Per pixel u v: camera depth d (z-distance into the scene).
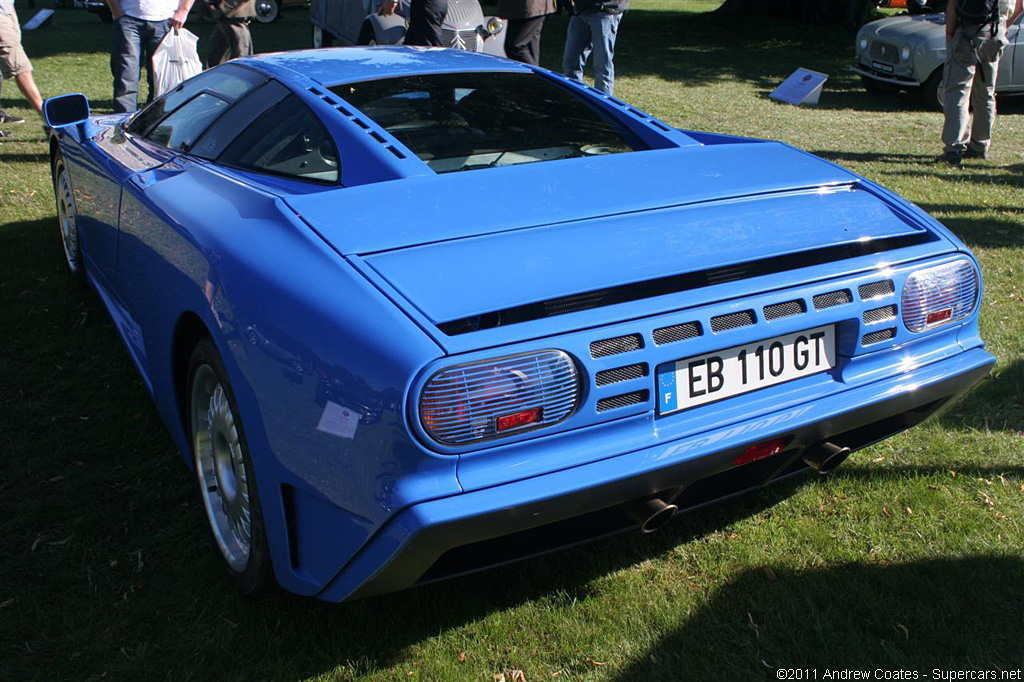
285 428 1.86
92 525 2.58
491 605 2.27
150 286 2.59
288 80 2.85
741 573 2.38
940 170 7.14
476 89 2.91
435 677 2.02
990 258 4.89
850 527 2.57
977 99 7.55
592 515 2.07
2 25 6.89
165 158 3.02
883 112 10.19
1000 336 3.84
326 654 2.10
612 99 3.07
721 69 13.84
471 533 1.73
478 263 1.89
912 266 2.22
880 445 3.02
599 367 1.80
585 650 2.10
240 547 2.26
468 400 1.67
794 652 2.08
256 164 2.62
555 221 2.09
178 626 2.18
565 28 19.42
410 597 2.29
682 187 2.35
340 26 10.77
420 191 2.19
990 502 2.68
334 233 2.00
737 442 1.96
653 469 1.85
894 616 2.18
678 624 2.18
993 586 2.28
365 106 2.66
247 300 1.97
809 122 9.34
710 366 1.97
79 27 17.69
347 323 1.76
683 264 1.98
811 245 2.15
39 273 4.48
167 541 2.52
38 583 2.34
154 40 6.96
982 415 3.21
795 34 18.62
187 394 2.43
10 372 3.51
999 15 7.08
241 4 7.98
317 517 1.88
